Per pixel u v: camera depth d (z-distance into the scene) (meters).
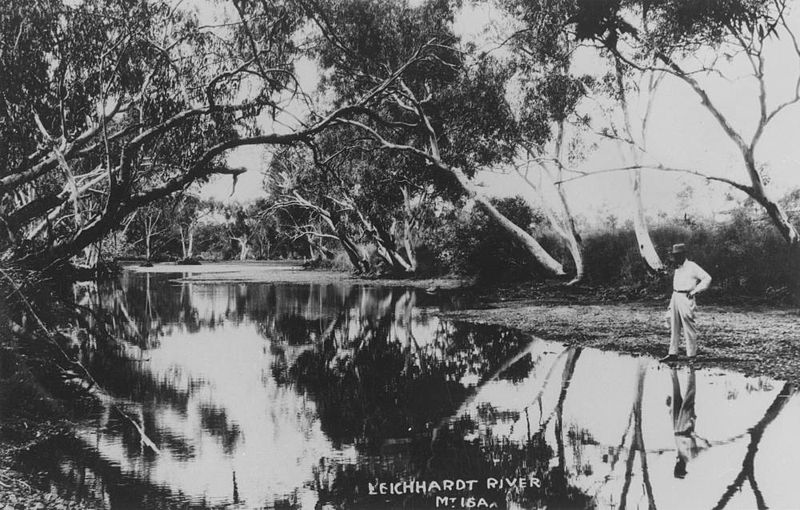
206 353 12.78
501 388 9.06
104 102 10.98
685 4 16.91
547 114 23.70
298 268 61.72
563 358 11.20
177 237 85.25
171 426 7.48
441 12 23.25
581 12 19.84
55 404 8.31
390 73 23.00
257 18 13.40
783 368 9.48
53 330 11.12
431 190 33.38
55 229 12.23
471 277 28.95
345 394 9.02
